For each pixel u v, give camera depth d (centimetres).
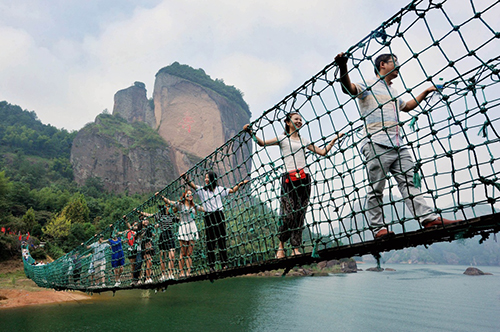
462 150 224
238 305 1577
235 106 13388
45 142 11588
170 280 505
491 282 2981
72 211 5169
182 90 12556
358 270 4775
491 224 207
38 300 1445
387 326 1236
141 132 11125
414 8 232
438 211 233
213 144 11550
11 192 5456
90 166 9769
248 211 401
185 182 523
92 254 868
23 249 1939
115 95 13750
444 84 296
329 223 303
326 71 298
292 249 371
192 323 1155
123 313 1267
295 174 397
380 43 256
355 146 285
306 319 1308
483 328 1249
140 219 672
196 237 536
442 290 2361
